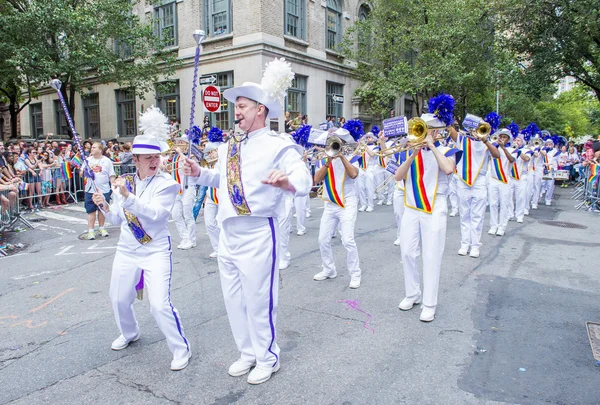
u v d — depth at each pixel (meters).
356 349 4.02
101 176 8.94
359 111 23.78
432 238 4.57
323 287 5.77
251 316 3.44
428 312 4.62
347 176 5.68
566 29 16.92
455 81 19.69
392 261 6.98
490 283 5.87
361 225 10.12
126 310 3.96
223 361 3.83
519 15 17.33
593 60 18.09
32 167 12.55
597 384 3.42
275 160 3.28
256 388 3.39
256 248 3.35
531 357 3.86
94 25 16.69
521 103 31.38
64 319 4.86
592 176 13.29
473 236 7.21
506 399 3.22
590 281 5.93
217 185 3.65
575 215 11.91
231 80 19.09
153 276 3.67
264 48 17.91
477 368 3.67
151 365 3.78
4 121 30.58
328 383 3.45
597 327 4.48
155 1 19.44
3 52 16.50
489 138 8.42
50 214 11.94
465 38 19.28
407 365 3.72
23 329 4.61
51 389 3.43
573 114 50.28
